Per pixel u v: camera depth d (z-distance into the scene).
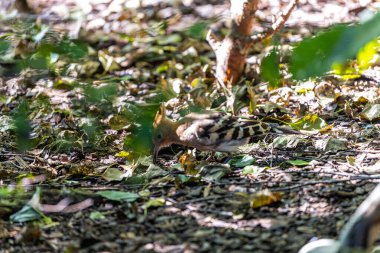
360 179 9.61
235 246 7.62
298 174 10.05
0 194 9.41
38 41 14.48
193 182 9.82
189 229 8.20
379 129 12.06
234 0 14.20
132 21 19.44
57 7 20.39
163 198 9.23
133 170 10.59
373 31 3.10
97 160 11.48
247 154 11.30
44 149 12.00
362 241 6.04
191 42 17.44
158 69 16.34
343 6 19.45
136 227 8.34
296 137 11.46
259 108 13.37
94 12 20.28
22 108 12.41
